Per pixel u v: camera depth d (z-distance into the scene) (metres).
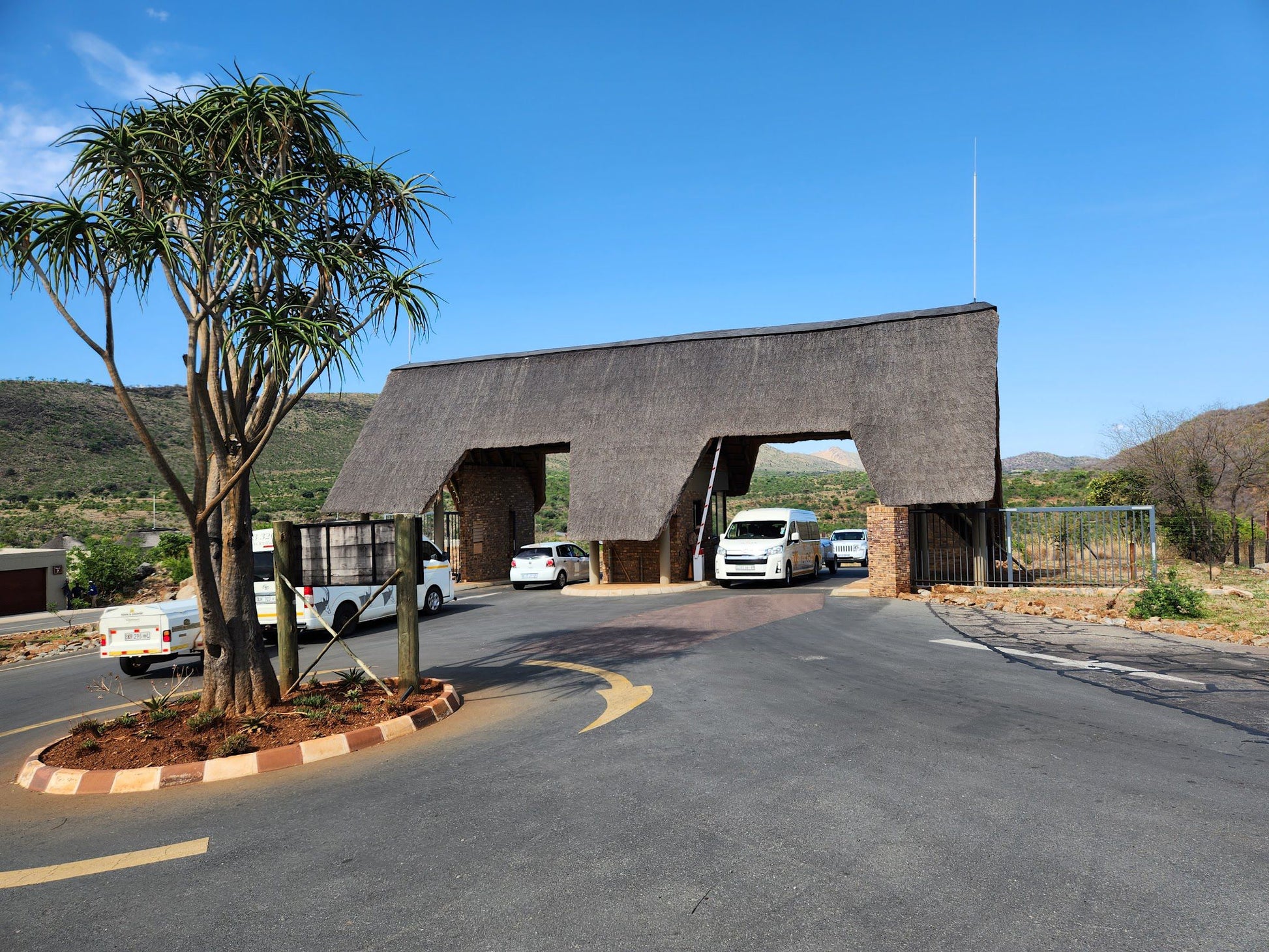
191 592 24.27
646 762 6.33
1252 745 6.27
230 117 7.52
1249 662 9.66
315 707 8.09
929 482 20.52
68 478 65.44
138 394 87.88
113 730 7.75
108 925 4.05
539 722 7.89
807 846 4.58
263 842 5.10
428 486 27.23
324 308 8.19
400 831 5.12
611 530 24.20
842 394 23.39
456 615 19.14
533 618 17.55
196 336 7.44
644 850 4.61
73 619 27.00
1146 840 4.51
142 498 63.97
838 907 3.84
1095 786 5.41
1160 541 24.83
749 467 32.41
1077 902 3.82
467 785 6.00
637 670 10.51
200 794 6.22
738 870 4.29
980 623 13.93
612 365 27.72
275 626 14.69
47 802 6.30
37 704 10.86
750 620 15.27
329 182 8.53
